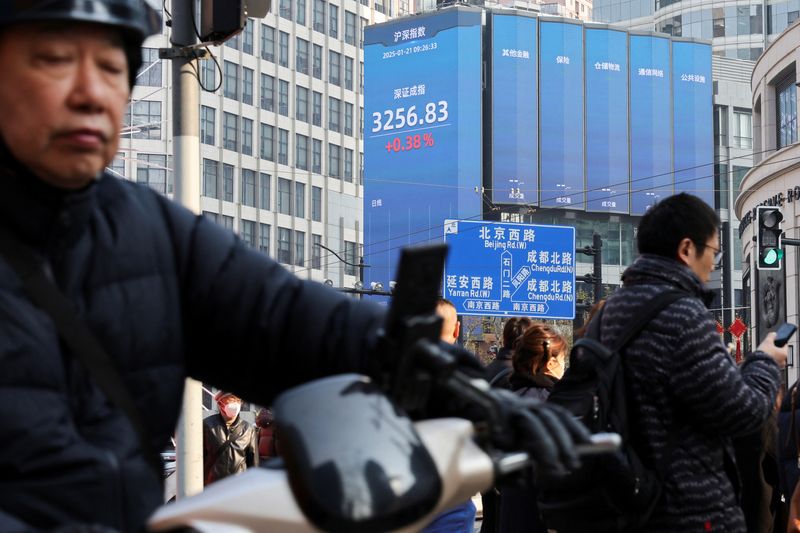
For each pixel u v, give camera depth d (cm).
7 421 145
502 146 8269
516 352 661
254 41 8188
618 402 397
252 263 181
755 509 641
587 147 8594
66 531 127
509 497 623
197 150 961
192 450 952
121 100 155
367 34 8338
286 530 131
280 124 8375
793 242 1936
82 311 159
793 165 3625
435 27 8162
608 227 8656
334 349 175
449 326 755
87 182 158
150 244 170
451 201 8069
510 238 3588
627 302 411
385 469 130
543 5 10781
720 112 9494
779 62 3925
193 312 179
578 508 394
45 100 149
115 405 156
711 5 10044
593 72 8650
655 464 394
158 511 137
